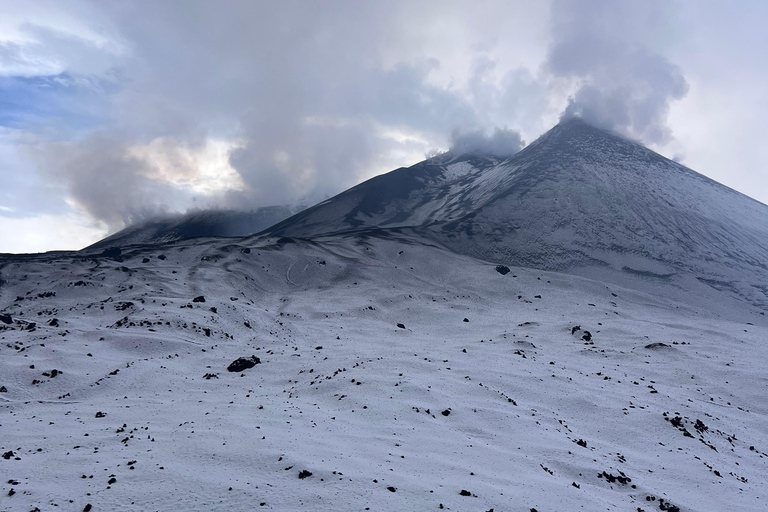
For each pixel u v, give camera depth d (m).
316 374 43.06
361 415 32.31
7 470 21.83
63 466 22.39
